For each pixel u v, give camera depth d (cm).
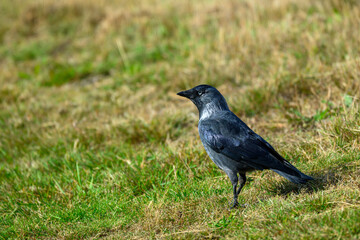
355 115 873
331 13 1552
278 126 1015
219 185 789
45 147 1113
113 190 842
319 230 528
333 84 1081
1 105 1478
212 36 1669
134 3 2225
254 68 1339
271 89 1147
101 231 696
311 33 1430
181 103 1288
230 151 696
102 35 1916
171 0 2147
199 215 679
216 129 719
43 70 1777
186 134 1088
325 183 692
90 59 1788
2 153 1135
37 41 2070
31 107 1391
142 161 915
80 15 2219
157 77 1460
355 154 761
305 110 1040
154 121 1129
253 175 816
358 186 643
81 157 1016
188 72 1424
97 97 1430
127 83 1497
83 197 834
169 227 665
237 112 1127
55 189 884
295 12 1664
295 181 632
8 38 2167
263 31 1539
